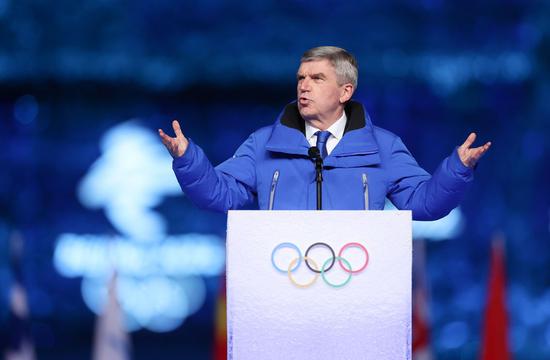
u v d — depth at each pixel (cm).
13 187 4219
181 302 4084
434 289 4181
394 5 3972
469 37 4022
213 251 4081
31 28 4022
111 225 4128
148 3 4016
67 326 4203
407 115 4216
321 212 836
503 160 4212
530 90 4125
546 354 4138
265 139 988
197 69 4088
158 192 4125
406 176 967
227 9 4016
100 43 4062
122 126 4219
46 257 4172
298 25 4012
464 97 4162
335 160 943
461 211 4169
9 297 4088
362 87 4156
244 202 978
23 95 4203
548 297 4159
